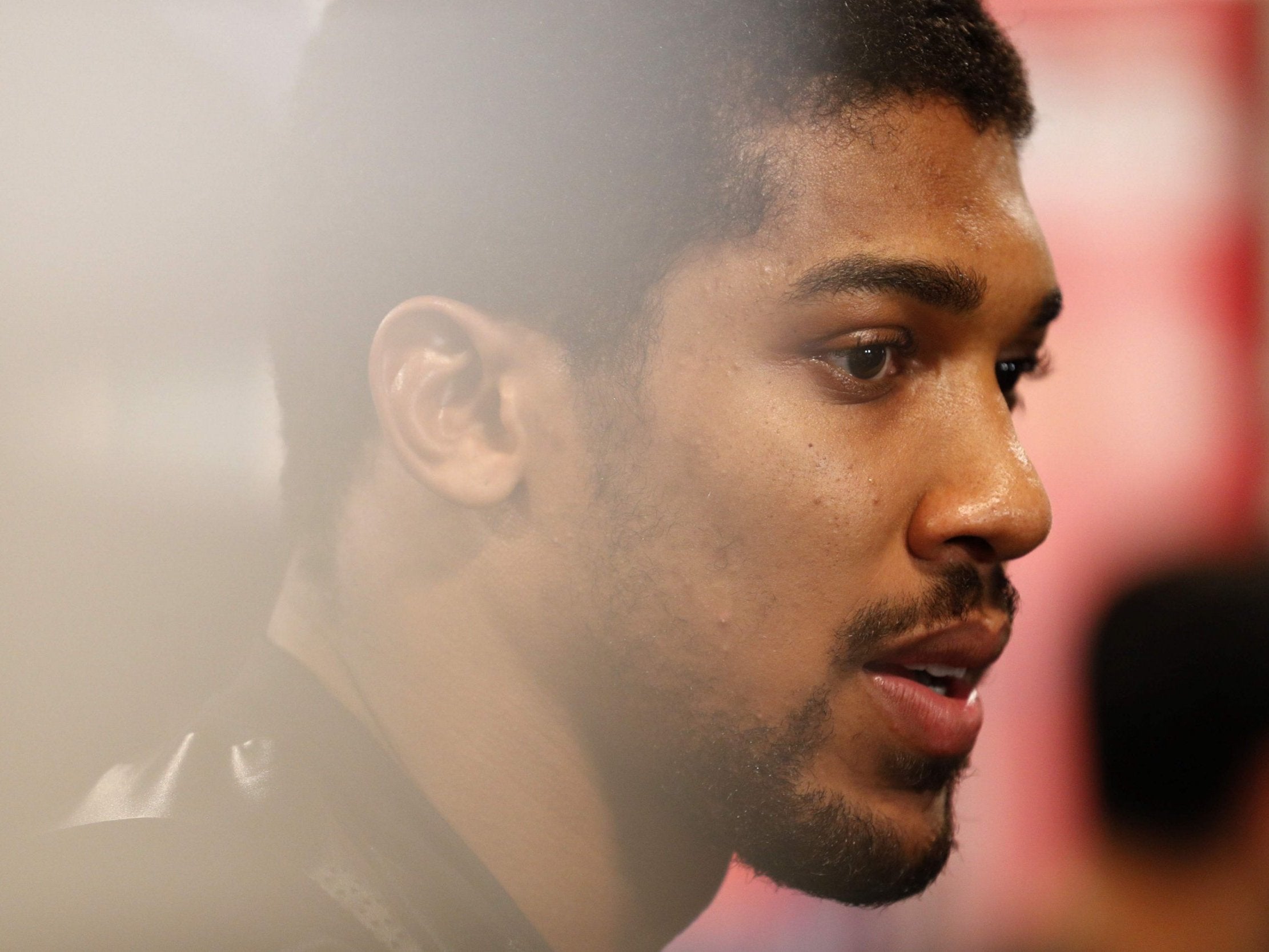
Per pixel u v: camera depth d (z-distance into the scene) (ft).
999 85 7.48
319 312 7.73
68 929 5.67
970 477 6.94
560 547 7.07
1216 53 22.74
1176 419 22.86
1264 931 11.71
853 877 7.09
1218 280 22.77
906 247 6.77
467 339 7.19
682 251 6.88
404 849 6.40
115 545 9.61
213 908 5.70
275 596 10.36
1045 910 13.11
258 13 10.57
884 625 6.91
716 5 7.06
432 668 7.17
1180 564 12.56
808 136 6.82
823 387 6.88
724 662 6.93
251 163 10.30
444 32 7.57
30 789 8.26
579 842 7.30
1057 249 23.17
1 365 9.20
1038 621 22.21
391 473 7.34
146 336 9.87
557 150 7.10
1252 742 11.86
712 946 18.90
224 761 6.37
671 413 6.88
